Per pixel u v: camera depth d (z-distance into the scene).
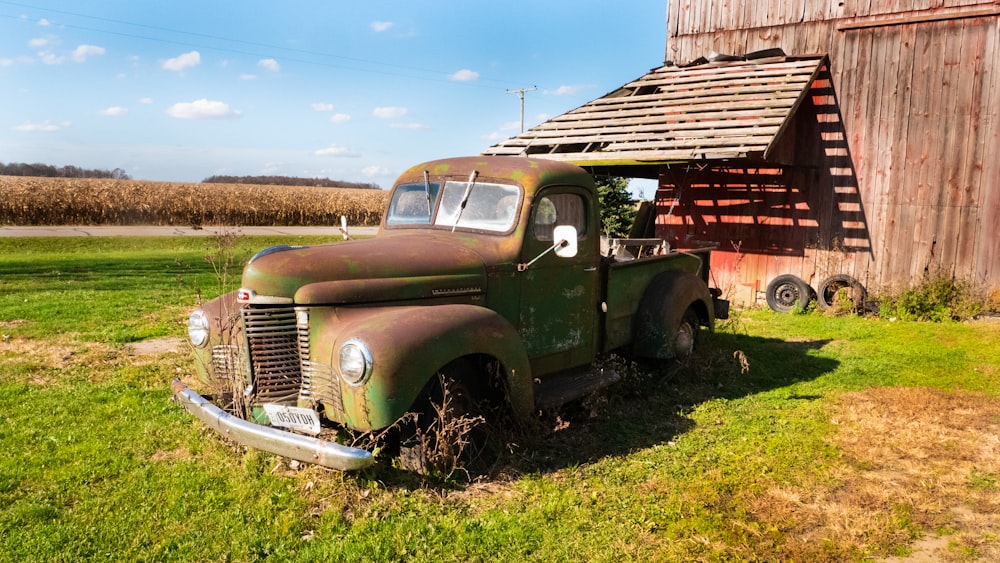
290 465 4.43
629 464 4.65
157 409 5.60
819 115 11.80
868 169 11.43
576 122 12.39
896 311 10.62
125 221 34.28
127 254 19.45
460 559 3.40
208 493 4.04
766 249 12.27
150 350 7.91
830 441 5.15
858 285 11.13
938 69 10.80
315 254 4.32
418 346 3.86
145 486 4.12
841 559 3.48
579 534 3.66
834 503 4.09
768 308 12.05
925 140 10.95
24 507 3.79
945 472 4.56
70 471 4.34
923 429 5.41
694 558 3.44
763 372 7.26
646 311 6.39
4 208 31.39
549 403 4.86
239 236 26.12
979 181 10.55
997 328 9.52
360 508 3.89
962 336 9.07
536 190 5.07
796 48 12.17
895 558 3.50
